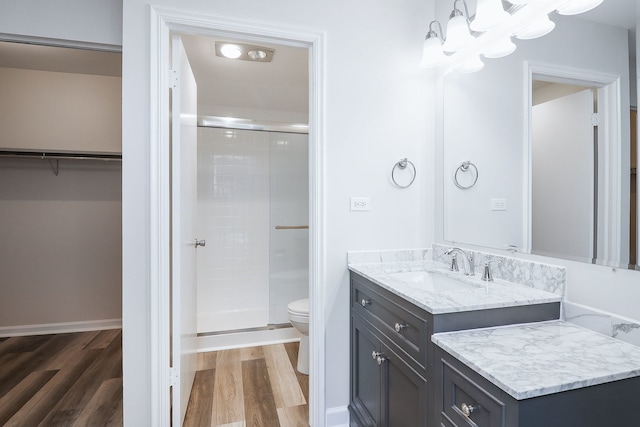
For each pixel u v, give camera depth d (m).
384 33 1.78
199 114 3.15
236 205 3.38
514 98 1.36
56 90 2.80
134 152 1.44
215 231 3.32
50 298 2.86
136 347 1.46
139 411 1.46
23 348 2.55
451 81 1.75
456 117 1.71
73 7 1.55
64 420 1.69
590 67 1.06
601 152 1.03
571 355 0.86
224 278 3.34
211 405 1.86
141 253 1.46
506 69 1.40
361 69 1.74
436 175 1.88
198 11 1.49
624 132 0.97
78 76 2.84
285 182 3.50
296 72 2.63
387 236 1.80
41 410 1.78
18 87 2.73
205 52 2.31
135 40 1.44
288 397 1.94
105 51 1.63
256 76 2.71
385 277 1.47
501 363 0.82
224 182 3.34
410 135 1.84
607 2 1.01
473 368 0.81
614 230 0.99
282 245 3.47
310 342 1.73
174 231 1.59
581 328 1.07
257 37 1.60
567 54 1.14
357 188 1.74
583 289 1.08
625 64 0.97
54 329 2.86
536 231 1.27
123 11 1.43
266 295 3.44
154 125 1.46
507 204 1.40
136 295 1.45
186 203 1.80
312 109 1.69
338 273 1.72
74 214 2.90
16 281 2.78
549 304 1.14
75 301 2.91
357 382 1.66
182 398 1.67
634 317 0.94
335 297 1.72
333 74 1.69
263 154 3.46
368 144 1.76
